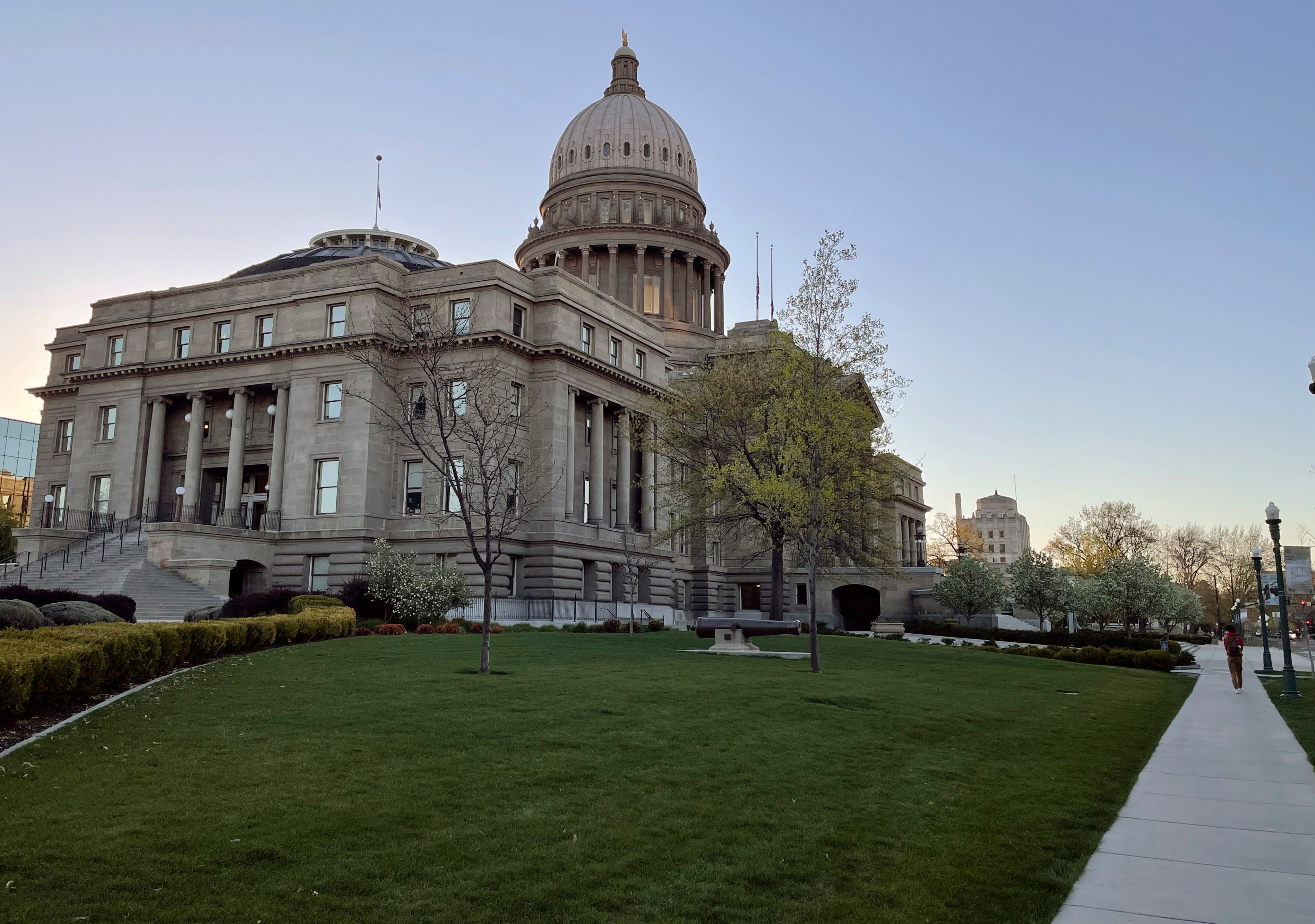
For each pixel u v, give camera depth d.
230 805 11.71
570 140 107.94
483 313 59.12
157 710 17.69
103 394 68.56
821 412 35.62
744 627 36.78
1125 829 12.55
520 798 12.57
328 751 14.62
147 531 58.94
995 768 16.12
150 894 8.98
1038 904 9.62
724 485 46.91
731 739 16.84
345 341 59.12
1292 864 11.04
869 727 19.19
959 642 58.59
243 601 44.47
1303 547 37.91
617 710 18.95
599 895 9.45
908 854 11.17
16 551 61.16
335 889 9.34
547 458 60.88
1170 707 27.25
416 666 25.88
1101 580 72.38
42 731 15.56
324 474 60.03
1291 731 21.97
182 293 67.62
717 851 10.91
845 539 51.81
